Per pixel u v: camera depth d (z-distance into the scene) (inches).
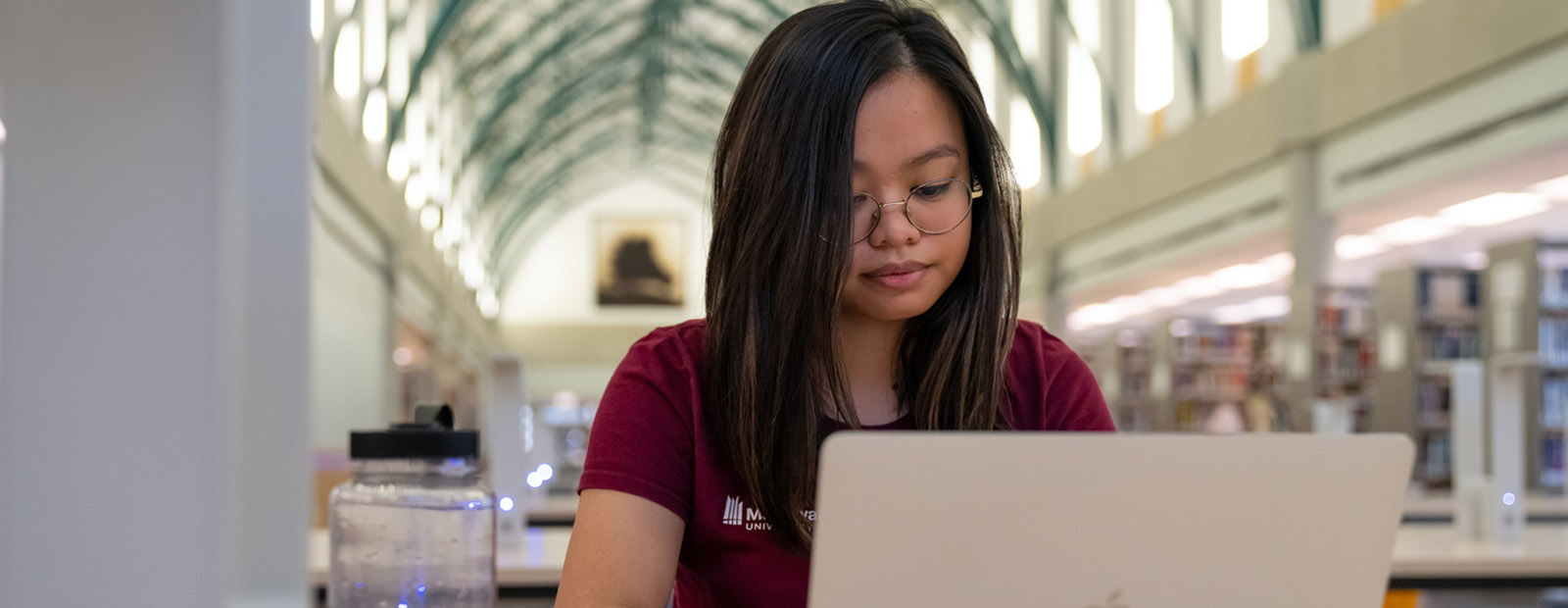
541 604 129.3
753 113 41.6
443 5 574.2
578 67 863.7
